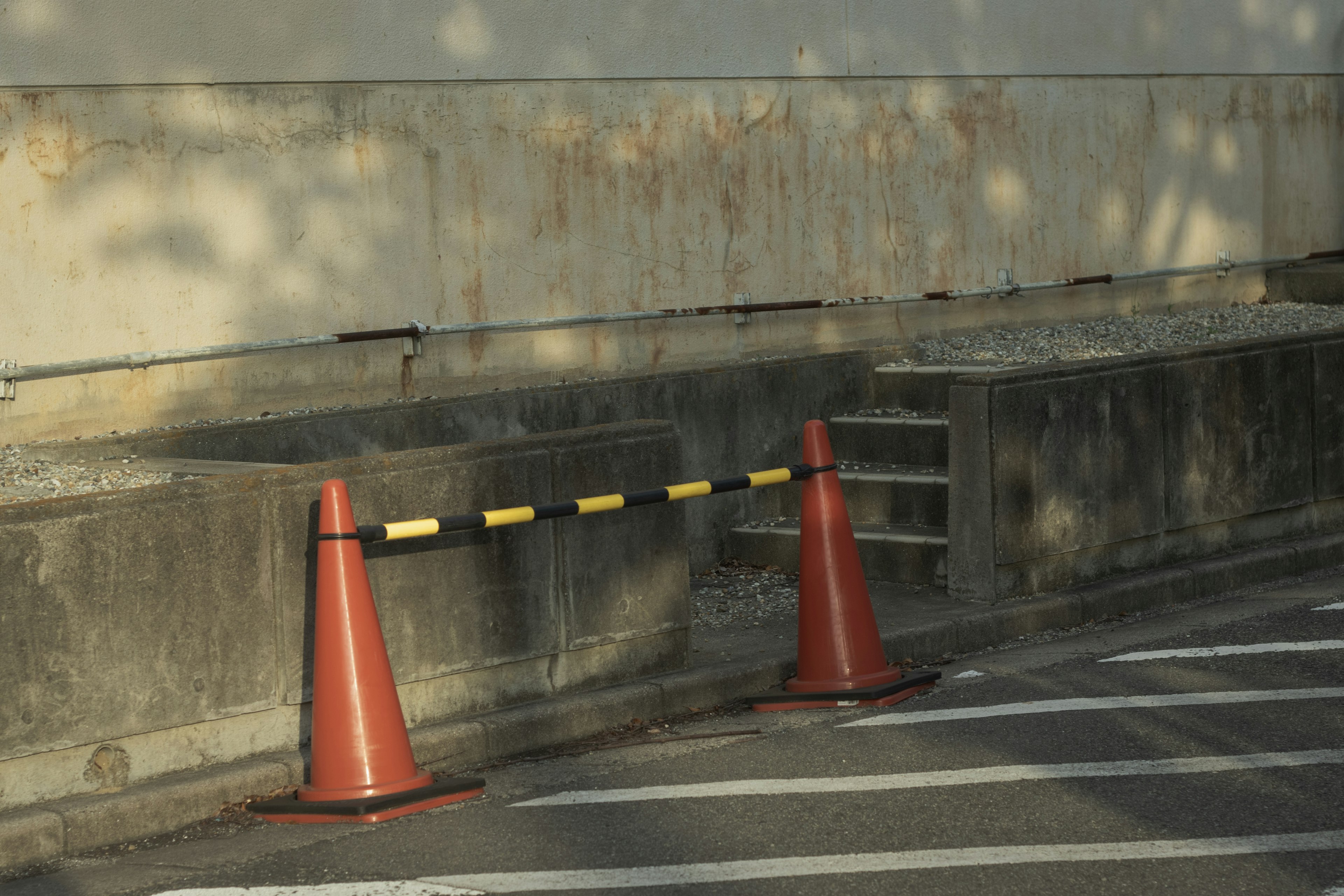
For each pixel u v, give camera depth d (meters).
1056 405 8.94
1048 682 7.53
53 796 5.64
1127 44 14.14
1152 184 14.44
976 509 8.79
